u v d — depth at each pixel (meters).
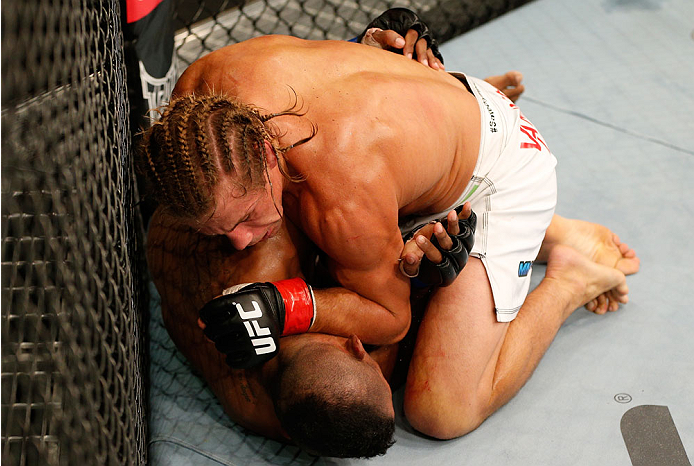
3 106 0.71
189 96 1.25
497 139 1.76
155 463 1.70
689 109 2.89
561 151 2.68
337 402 1.39
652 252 2.24
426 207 1.72
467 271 1.75
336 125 1.36
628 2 3.71
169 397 1.88
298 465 1.70
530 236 1.81
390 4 3.65
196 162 1.16
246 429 1.79
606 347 1.96
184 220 1.23
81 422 0.96
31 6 0.77
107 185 1.24
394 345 1.80
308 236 1.59
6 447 0.90
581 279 1.97
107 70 1.42
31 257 0.89
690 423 1.73
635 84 3.07
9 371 1.01
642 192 2.47
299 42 1.53
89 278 1.00
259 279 1.59
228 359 1.48
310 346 1.48
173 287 1.81
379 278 1.50
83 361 0.95
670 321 2.02
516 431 1.76
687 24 3.51
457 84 1.82
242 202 1.21
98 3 1.35
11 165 0.74
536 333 1.85
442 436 1.73
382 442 1.45
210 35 3.29
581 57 3.28
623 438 1.71
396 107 1.43
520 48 3.38
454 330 1.72
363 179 1.35
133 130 2.11
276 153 1.30
